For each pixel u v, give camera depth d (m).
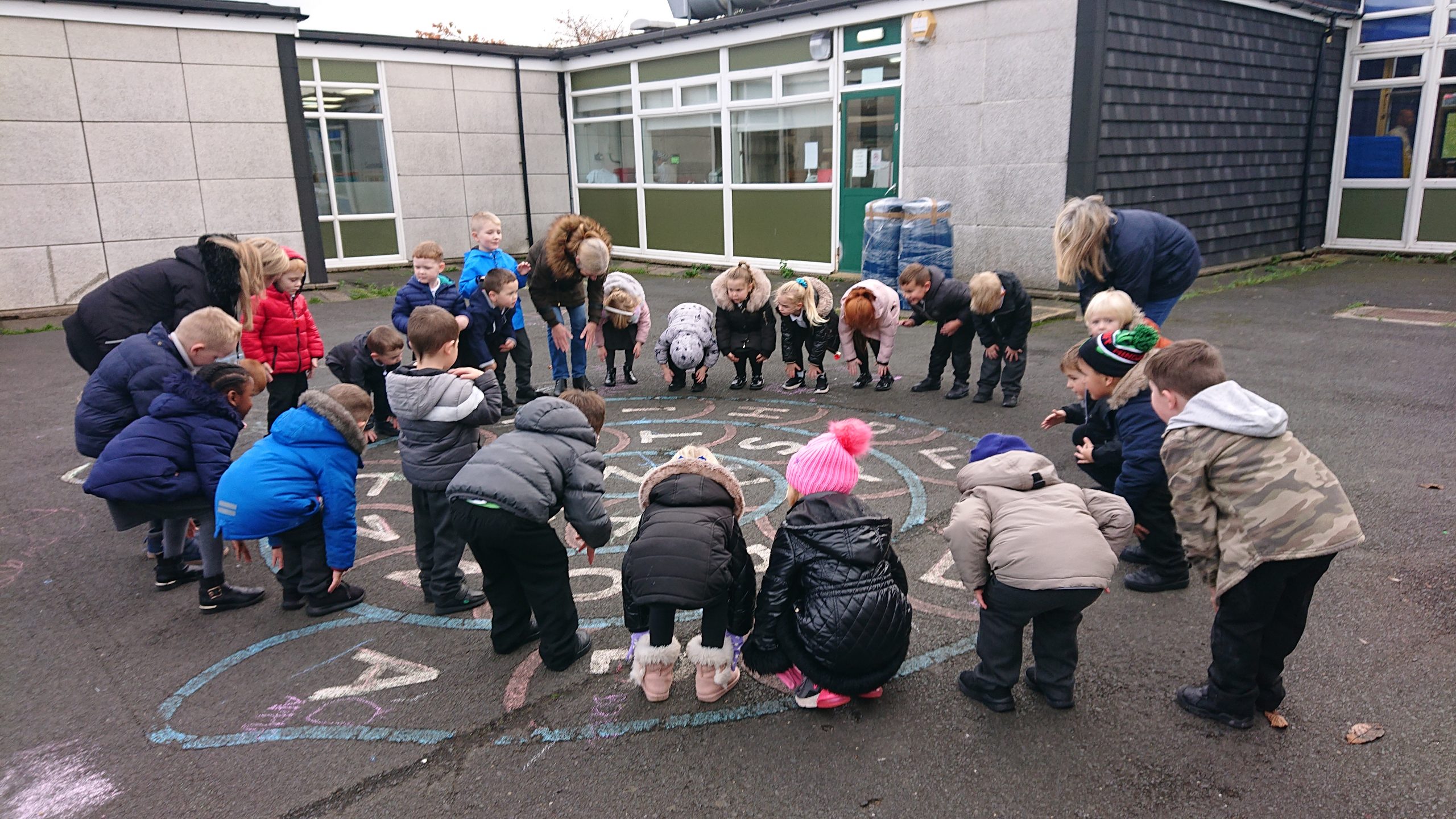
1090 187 10.52
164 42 12.26
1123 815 2.64
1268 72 12.76
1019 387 6.91
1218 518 2.93
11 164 11.51
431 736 3.12
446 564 3.91
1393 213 14.03
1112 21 10.22
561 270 6.94
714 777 2.87
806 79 13.16
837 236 13.27
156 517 3.96
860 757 2.95
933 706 3.21
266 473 3.71
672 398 7.51
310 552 3.93
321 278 13.85
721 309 7.37
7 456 6.37
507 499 3.23
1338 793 2.70
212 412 4.00
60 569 4.55
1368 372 7.38
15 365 9.24
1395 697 3.14
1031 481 3.10
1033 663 3.50
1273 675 3.02
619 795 2.79
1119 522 3.07
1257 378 7.31
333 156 15.23
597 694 3.35
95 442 4.26
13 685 3.50
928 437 6.26
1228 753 2.90
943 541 4.58
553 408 3.47
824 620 2.99
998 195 11.30
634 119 16.00
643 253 16.50
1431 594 3.81
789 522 3.09
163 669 3.59
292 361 6.00
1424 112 13.43
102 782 2.91
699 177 15.12
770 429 6.58
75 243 12.05
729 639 3.31
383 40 15.12
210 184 12.87
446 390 3.73
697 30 14.05
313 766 2.97
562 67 17.11
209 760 3.02
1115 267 5.36
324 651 3.71
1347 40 14.05
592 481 3.39
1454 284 11.31
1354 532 2.76
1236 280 12.13
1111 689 3.28
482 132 16.69
